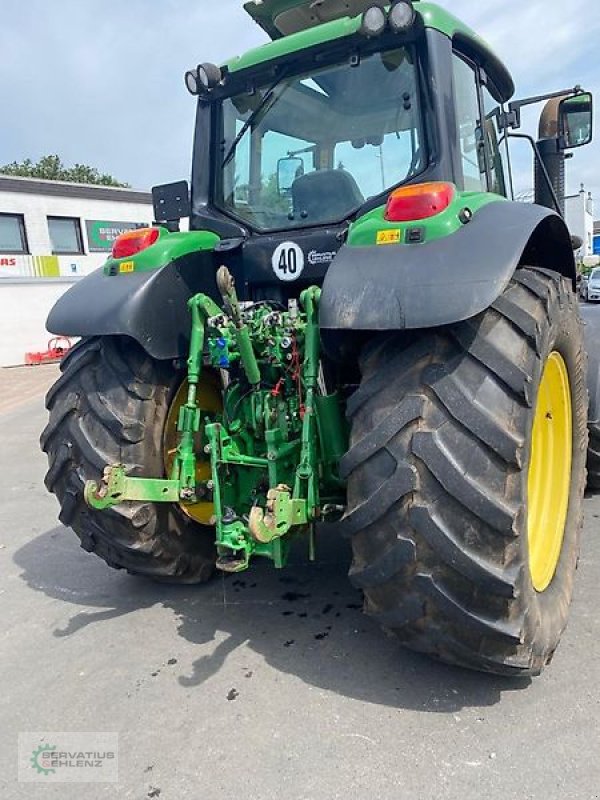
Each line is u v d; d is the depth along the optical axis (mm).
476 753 1929
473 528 1874
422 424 1925
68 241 18359
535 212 2191
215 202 3068
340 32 2631
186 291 2744
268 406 2500
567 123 3580
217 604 2922
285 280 2713
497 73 3240
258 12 3422
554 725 2027
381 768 1893
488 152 3137
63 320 2658
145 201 19859
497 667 2043
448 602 1928
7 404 9945
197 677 2383
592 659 2354
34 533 4094
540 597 2266
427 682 2266
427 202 2033
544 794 1771
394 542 1942
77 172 43750
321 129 2777
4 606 3068
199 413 2598
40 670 2504
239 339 2336
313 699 2213
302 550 3420
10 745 2105
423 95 2541
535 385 1979
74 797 1878
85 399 2713
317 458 2389
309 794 1818
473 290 1858
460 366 1959
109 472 2350
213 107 3072
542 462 2689
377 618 2090
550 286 2189
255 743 2025
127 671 2453
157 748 2039
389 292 1928
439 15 2543
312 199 2795
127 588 3172
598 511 3814
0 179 16609
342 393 2494
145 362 2703
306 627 2678
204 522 3016
